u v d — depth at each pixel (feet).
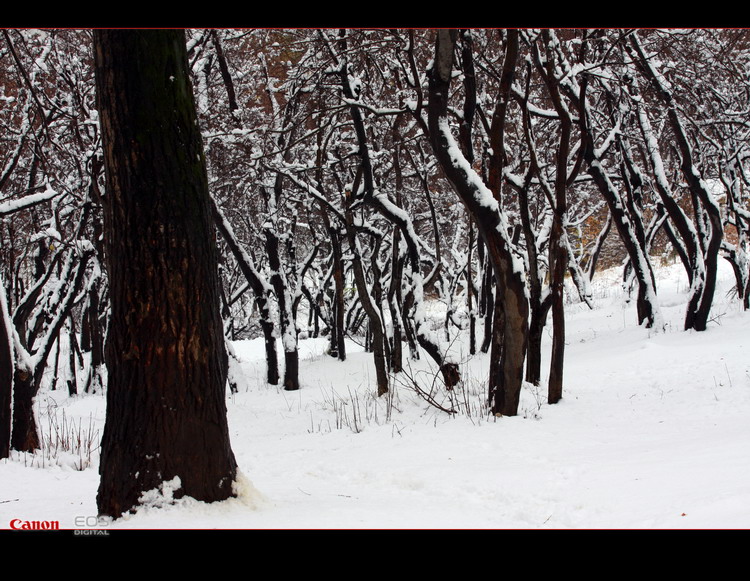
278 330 68.28
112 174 16.06
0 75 47.34
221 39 58.29
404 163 69.46
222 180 62.80
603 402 37.19
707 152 68.64
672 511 16.07
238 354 99.50
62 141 54.08
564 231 36.88
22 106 50.42
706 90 54.75
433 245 91.15
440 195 78.74
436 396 42.27
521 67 52.16
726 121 53.83
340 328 76.33
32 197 41.73
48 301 49.32
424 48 48.03
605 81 52.08
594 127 59.77
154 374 16.16
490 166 35.96
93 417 51.21
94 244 58.95
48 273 50.14
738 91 60.75
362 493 22.34
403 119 59.82
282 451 33.12
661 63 53.42
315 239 83.30
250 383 71.61
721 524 14.24
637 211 64.18
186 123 16.44
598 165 60.08
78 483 26.61
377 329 46.70
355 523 16.47
